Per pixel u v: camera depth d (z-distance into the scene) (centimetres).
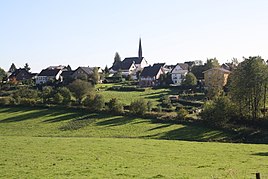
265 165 3806
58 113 10062
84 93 11094
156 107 10075
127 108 9944
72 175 3341
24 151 4709
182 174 3303
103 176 3278
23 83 16612
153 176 3234
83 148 4919
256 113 8169
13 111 10494
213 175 3231
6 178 3275
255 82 8175
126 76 19250
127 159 4153
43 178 3238
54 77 17950
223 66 18138
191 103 10862
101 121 9031
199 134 7425
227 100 8138
